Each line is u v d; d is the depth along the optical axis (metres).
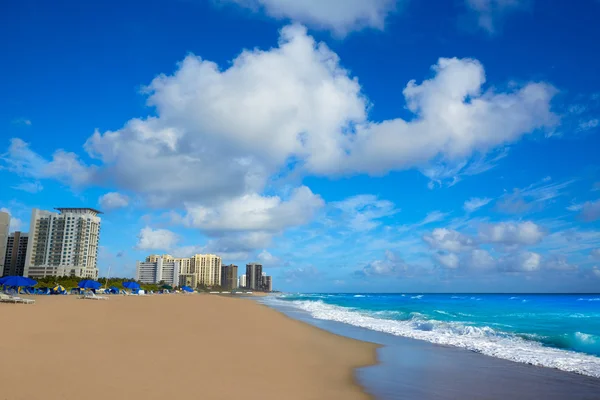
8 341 11.50
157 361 9.98
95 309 26.53
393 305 60.41
